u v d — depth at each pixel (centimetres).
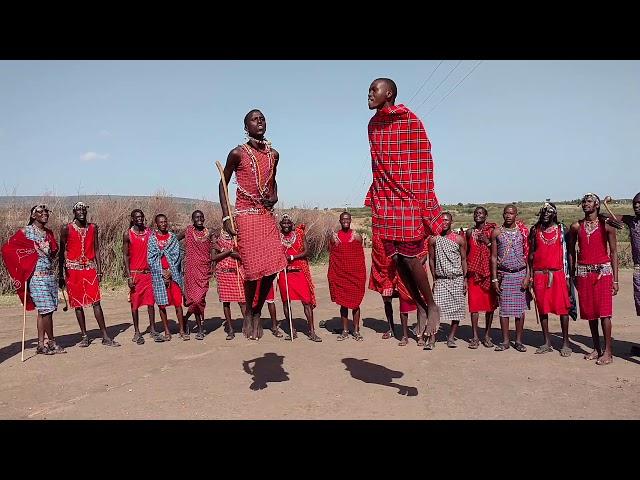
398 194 462
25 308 859
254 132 525
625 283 1614
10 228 1528
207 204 2002
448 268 883
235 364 802
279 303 1422
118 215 1692
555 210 832
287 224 984
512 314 868
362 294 978
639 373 731
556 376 721
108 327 1113
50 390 681
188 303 981
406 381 702
